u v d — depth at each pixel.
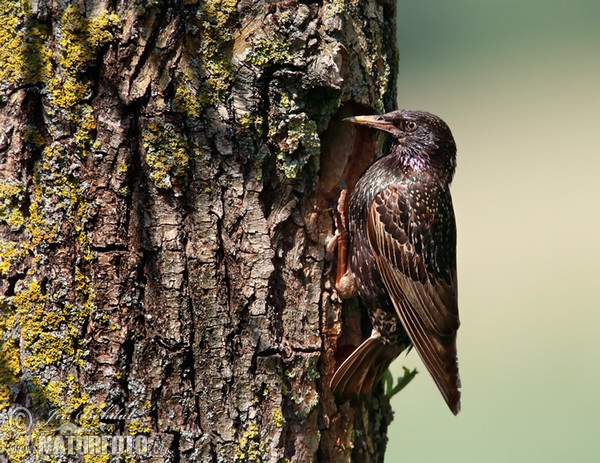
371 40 8.02
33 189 6.79
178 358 6.85
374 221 9.10
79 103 6.72
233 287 7.00
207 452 6.89
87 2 6.71
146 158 6.82
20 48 6.76
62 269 6.77
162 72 6.81
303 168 7.38
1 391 6.78
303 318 7.44
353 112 8.28
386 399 8.81
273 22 7.00
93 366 6.76
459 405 8.91
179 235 6.87
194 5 6.84
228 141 6.96
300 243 7.41
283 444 7.16
